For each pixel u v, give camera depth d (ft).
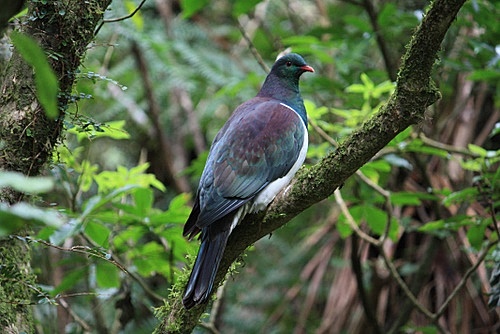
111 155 53.01
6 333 18.58
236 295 45.55
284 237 48.52
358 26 36.60
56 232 23.76
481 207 36.27
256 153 23.79
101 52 51.24
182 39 54.80
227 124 25.38
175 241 28.32
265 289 45.57
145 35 47.03
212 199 22.30
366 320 37.70
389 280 38.27
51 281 35.76
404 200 30.86
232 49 56.29
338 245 41.88
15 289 19.62
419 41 17.72
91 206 24.88
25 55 8.87
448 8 17.10
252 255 47.73
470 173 37.40
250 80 38.42
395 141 27.86
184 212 26.91
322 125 32.12
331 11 55.52
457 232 36.96
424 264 36.50
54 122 18.80
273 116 25.09
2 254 19.26
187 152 58.44
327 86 37.29
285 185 24.35
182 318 20.57
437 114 37.35
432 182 37.73
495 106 38.52
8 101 18.54
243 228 21.89
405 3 44.06
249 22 55.62
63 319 38.63
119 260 29.22
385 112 18.53
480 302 36.35
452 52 39.88
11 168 18.17
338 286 39.34
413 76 18.01
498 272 27.04
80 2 18.54
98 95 46.60
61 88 18.51
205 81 53.31
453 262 37.19
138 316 40.34
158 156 54.44
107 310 41.32
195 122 54.44
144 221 27.40
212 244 20.81
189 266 21.80
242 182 23.11
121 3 46.26
